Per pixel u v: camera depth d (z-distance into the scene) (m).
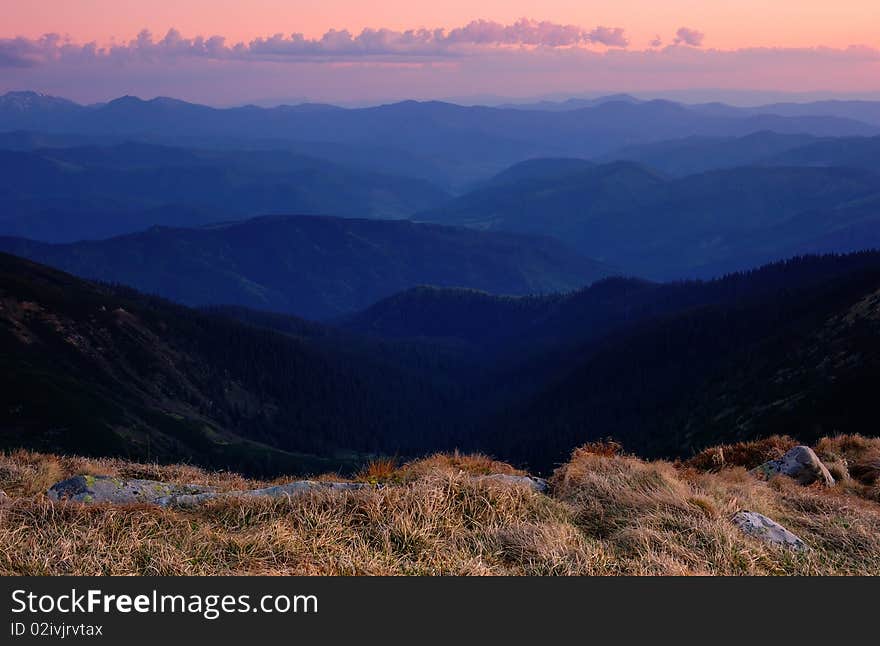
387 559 6.98
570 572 6.98
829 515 10.13
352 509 8.27
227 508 8.59
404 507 8.08
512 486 9.27
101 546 7.08
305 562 6.92
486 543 7.68
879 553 8.42
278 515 8.27
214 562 6.92
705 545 7.89
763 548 8.06
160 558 6.82
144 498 9.45
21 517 7.92
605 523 8.75
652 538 7.98
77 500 8.98
